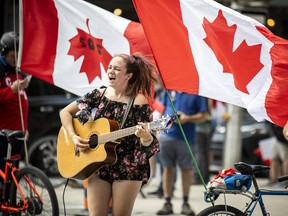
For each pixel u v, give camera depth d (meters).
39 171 10.59
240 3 20.55
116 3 12.82
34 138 19.38
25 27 10.88
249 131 21.41
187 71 9.23
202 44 9.20
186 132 13.77
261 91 9.00
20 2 10.84
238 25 9.02
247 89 9.05
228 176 8.34
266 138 21.20
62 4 10.72
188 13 9.18
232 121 20.59
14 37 10.91
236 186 8.23
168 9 9.20
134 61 8.69
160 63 9.20
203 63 9.21
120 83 8.67
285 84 8.88
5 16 23.03
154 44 9.20
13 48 11.27
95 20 10.62
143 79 8.70
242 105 9.05
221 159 21.72
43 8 10.81
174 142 13.64
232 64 9.10
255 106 8.98
